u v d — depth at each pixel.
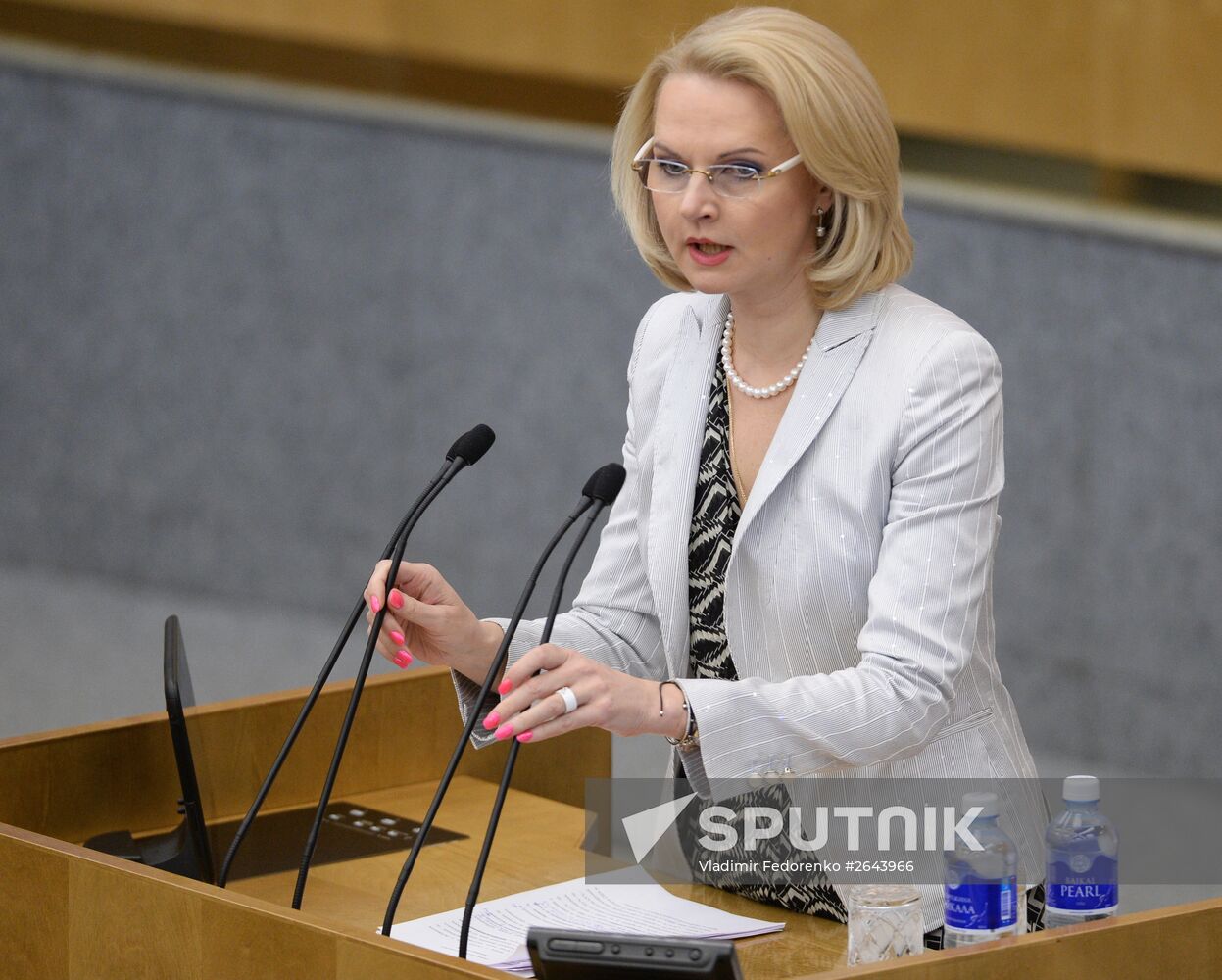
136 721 9.96
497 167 22.00
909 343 7.76
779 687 7.41
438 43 21.75
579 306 21.64
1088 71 17.77
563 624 8.65
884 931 7.19
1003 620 19.41
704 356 8.42
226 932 7.16
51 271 25.70
